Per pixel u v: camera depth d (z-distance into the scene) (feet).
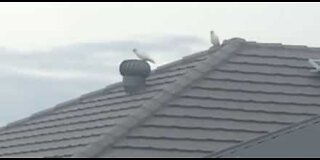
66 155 52.54
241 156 48.70
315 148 50.83
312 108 55.57
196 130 51.49
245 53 62.18
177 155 48.60
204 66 59.21
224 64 60.08
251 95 56.29
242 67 59.93
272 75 59.47
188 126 51.85
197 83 57.06
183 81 57.00
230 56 61.36
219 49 63.46
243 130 51.78
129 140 50.24
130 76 63.05
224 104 54.75
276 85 58.08
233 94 56.13
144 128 51.52
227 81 57.72
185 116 53.01
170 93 55.42
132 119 52.31
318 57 64.39
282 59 62.44
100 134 53.06
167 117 52.80
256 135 51.21
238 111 54.03
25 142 67.26
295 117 53.98
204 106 54.29
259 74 59.31
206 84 57.00
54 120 71.26
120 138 50.52
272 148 49.65
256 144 49.24
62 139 59.57
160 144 49.78
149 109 53.47
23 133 73.05
